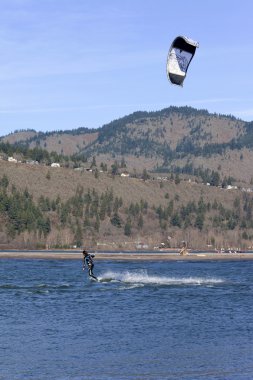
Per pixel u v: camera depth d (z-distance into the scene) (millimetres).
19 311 73188
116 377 42625
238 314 72000
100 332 59625
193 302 82562
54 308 75938
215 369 45000
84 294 90938
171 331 60406
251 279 127875
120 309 75500
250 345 53594
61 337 56875
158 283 109938
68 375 43062
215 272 158750
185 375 43281
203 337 57281
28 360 47438
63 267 174375
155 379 42156
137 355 49406
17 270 155000
